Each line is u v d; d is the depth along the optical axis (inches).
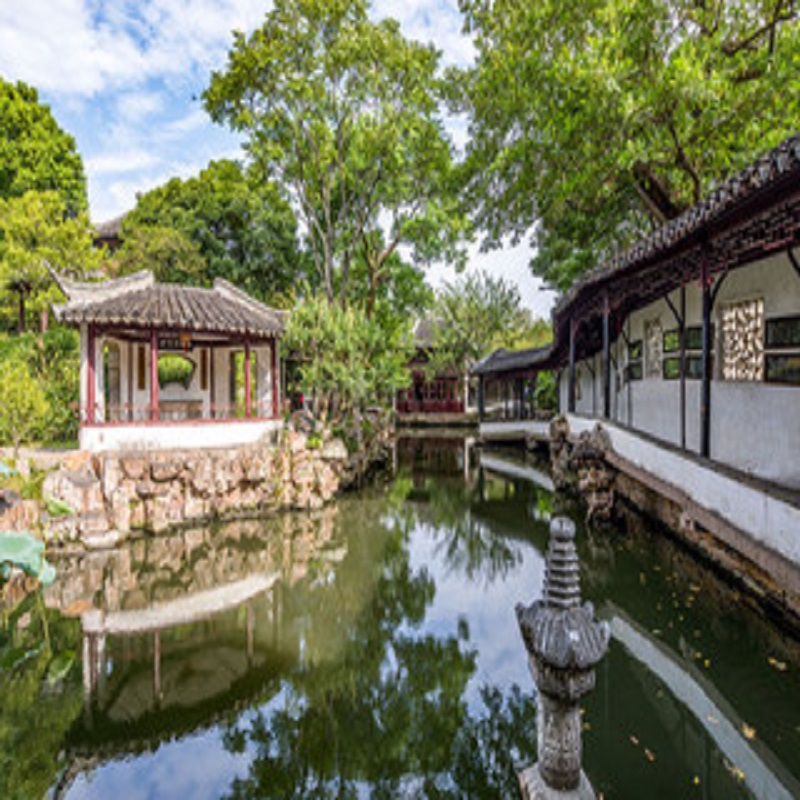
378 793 168.6
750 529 185.3
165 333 492.4
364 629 275.1
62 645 256.2
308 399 652.1
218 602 303.9
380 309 903.1
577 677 105.9
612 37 353.1
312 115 696.4
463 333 1301.7
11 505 333.7
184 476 425.4
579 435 454.3
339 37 640.4
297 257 972.6
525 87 461.1
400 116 697.0
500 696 218.5
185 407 616.4
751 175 160.7
